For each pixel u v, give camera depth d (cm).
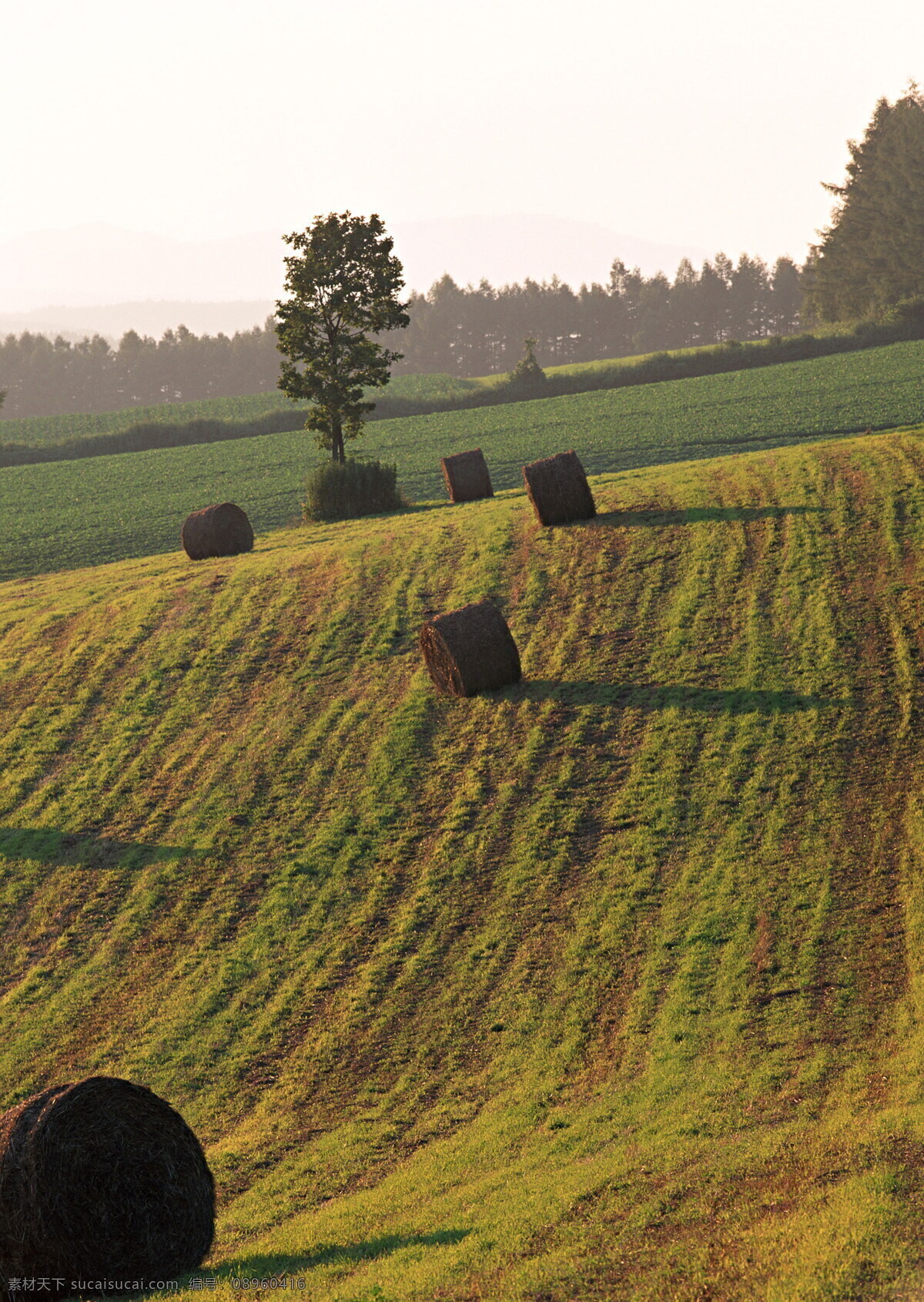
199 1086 3797
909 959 3644
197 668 7319
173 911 4947
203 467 17525
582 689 6222
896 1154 2061
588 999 3859
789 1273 1661
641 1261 1844
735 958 3884
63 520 13825
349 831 5353
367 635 7406
